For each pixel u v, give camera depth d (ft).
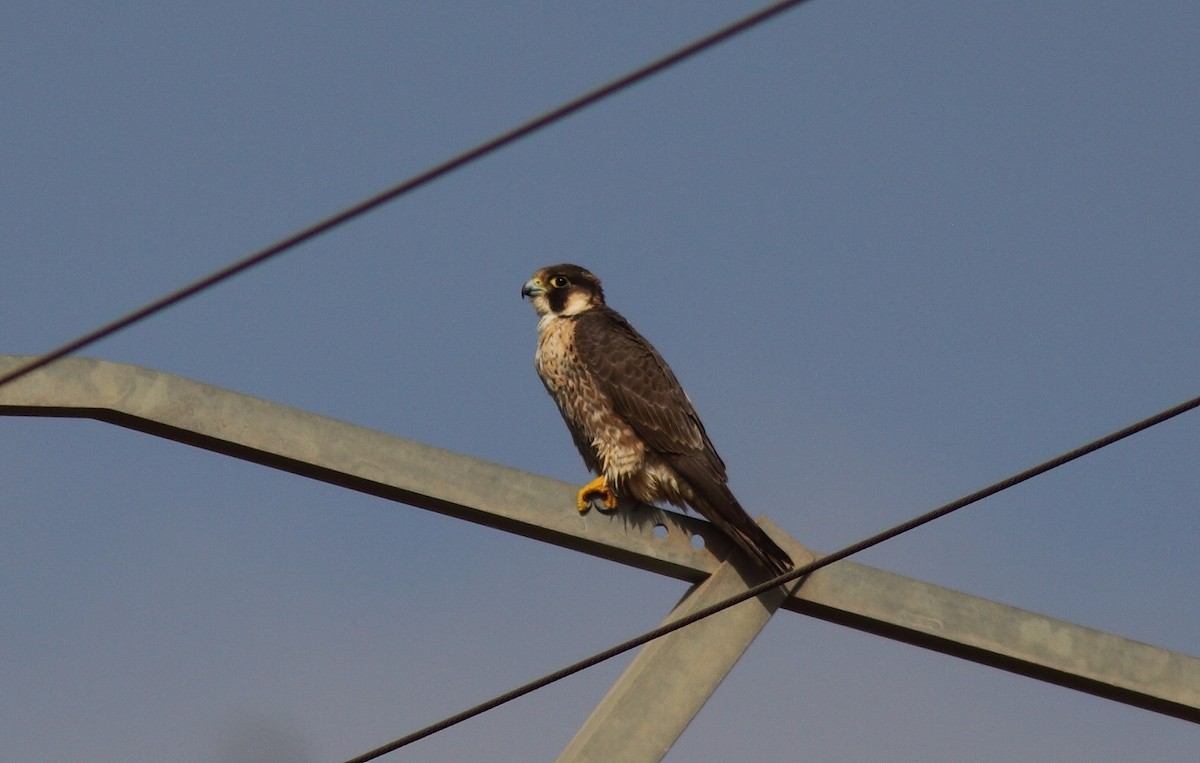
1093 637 41.70
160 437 39.04
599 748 38.86
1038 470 35.37
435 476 40.06
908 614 41.24
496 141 28.78
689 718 39.73
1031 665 41.37
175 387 38.47
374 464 39.58
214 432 38.50
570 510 41.29
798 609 41.78
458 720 34.50
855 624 41.83
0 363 37.78
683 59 27.76
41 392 37.70
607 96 28.17
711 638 40.65
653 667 40.09
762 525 42.09
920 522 35.88
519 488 40.91
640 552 41.78
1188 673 41.83
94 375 38.09
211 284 30.09
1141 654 41.78
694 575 42.24
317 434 39.24
